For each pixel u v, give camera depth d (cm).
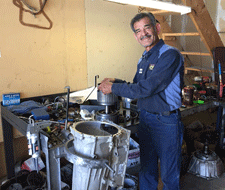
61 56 247
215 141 283
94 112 192
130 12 297
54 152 135
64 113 200
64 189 183
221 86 259
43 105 210
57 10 235
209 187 223
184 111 225
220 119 277
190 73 383
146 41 160
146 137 171
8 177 228
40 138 141
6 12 205
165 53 150
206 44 284
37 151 140
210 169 236
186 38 384
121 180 118
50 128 159
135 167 204
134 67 320
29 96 233
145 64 167
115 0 181
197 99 260
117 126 120
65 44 247
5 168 237
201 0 261
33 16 221
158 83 143
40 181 192
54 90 249
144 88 142
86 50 265
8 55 213
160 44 160
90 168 107
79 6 249
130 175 199
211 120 368
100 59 280
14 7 209
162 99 157
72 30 249
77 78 264
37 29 226
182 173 247
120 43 296
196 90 266
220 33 381
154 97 158
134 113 208
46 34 232
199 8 262
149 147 171
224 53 278
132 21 163
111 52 289
